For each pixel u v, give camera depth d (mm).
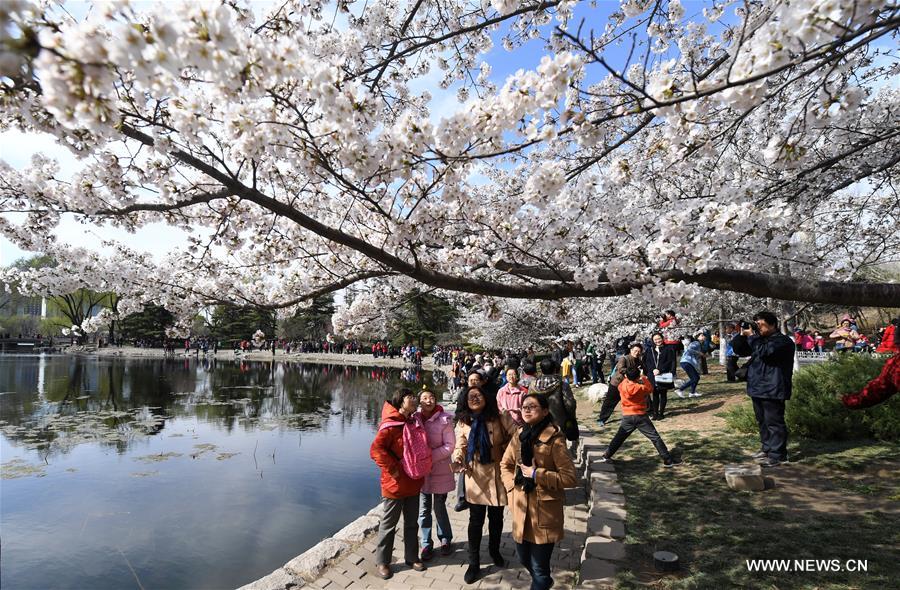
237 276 4930
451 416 4457
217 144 3814
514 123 2631
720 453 5840
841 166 5051
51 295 4691
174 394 18672
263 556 5129
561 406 4770
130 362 37500
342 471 8242
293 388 21062
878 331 19094
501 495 3828
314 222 2918
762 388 5250
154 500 6793
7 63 1311
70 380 23406
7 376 25125
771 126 5168
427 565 4117
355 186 2789
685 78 2775
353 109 2484
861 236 5652
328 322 47688
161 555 5133
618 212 4258
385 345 41094
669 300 3105
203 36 1566
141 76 1497
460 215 3912
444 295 6246
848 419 5703
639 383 5816
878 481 4461
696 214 3934
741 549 3547
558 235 3906
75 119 1500
